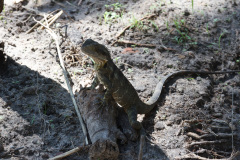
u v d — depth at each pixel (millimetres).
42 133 8617
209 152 8586
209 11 14539
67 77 10117
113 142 7516
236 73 11711
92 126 7984
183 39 12773
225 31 13305
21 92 9797
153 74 11133
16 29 12828
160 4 14680
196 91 10344
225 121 9414
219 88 10891
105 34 12828
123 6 14734
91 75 10672
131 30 13086
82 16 14039
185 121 9125
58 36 12477
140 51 12047
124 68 11289
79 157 7973
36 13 14000
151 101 9469
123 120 8750
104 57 8055
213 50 12367
